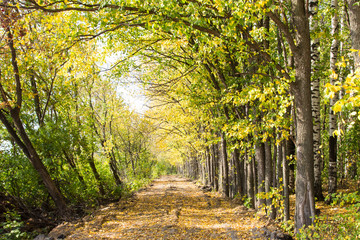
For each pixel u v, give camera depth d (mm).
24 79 12469
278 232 6965
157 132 23266
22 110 12203
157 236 7633
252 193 10852
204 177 25031
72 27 6719
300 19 5898
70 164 13375
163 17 5738
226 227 8305
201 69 11047
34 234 8250
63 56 7664
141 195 17891
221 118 10773
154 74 13125
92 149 14328
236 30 6379
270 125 6844
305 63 5918
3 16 7645
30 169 10688
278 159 8094
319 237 4801
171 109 17734
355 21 5527
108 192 15812
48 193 11625
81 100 15586
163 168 63156
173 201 14516
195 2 5605
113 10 5789
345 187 12820
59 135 11930
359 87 2900
